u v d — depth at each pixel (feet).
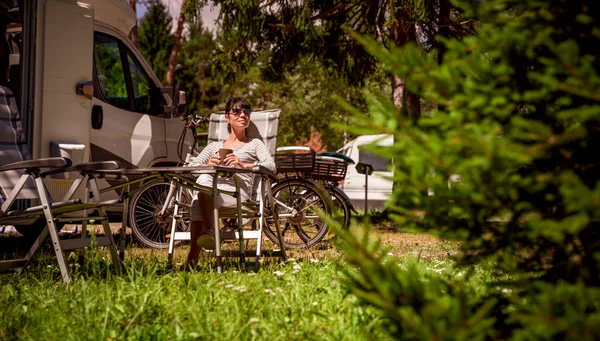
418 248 23.13
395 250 22.21
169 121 26.84
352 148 47.03
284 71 44.57
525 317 5.29
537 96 5.96
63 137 22.02
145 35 133.90
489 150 5.53
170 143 26.68
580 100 6.37
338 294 11.14
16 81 24.20
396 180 6.03
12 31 25.48
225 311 10.30
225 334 9.27
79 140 22.43
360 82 45.06
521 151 5.63
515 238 6.75
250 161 18.51
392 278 5.98
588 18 6.00
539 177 6.00
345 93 88.48
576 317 5.11
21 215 14.51
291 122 101.76
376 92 6.33
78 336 9.21
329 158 25.14
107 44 24.99
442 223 6.49
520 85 6.52
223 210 17.20
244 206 17.56
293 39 42.37
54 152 21.63
